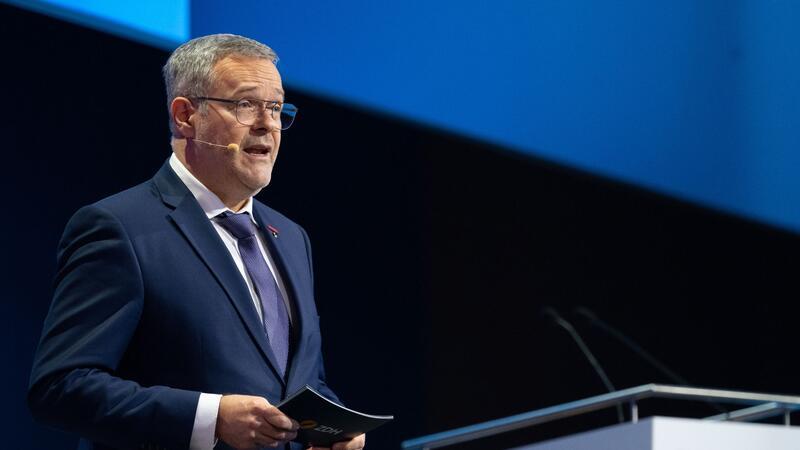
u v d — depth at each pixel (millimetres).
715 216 14227
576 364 13469
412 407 12188
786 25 12625
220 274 4844
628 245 13922
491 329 12984
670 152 11703
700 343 13883
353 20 9789
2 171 9016
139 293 4672
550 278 13469
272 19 9211
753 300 14109
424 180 12688
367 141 12219
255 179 5105
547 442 6996
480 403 12734
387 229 12273
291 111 5273
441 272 12672
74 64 9516
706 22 12188
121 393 4410
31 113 9211
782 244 14078
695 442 6289
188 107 5168
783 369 14016
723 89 12141
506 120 10688
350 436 4641
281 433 4359
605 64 11445
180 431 4371
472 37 10594
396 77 10031
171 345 4680
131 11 8312
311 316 5152
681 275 14008
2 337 8867
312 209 11578
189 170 5168
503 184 13398
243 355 4742
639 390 6926
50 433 9039
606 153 11289
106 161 9594
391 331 12133
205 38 5285
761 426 6449
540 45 11047
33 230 9125
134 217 4859
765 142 12289
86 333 4570
